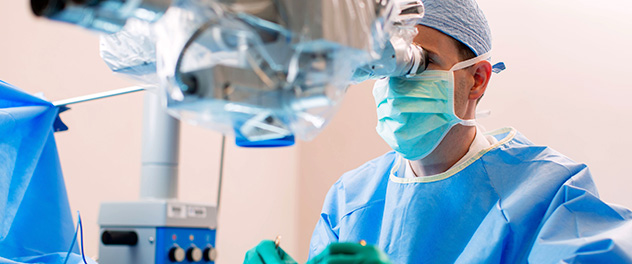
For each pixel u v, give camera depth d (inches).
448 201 49.2
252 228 105.0
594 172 79.3
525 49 86.3
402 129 47.7
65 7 22.8
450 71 47.3
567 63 83.2
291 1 25.4
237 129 29.3
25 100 46.2
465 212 48.1
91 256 80.4
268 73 25.9
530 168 49.3
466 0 50.3
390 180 54.6
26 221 46.4
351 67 28.5
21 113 44.0
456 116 47.7
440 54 47.4
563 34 84.0
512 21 87.8
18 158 44.3
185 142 95.1
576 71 82.4
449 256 46.6
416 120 47.4
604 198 78.2
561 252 39.3
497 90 87.3
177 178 56.7
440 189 50.0
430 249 47.5
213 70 25.9
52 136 49.1
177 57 26.5
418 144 48.4
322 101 26.9
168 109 28.1
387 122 48.5
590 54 81.8
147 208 51.7
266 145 30.6
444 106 47.1
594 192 47.2
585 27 82.7
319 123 29.3
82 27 24.7
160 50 28.5
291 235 112.5
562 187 45.5
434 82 46.6
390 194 53.3
